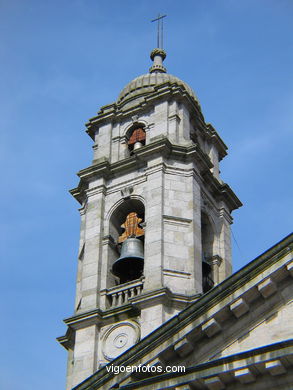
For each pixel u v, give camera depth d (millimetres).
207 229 46344
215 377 27453
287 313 28953
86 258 43906
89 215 45688
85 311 41531
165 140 45219
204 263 44000
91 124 50469
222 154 52000
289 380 26828
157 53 55094
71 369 41438
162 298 39562
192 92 52250
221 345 29375
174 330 29875
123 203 45562
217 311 29438
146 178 45250
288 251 29453
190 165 45531
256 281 29344
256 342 28906
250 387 27281
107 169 46812
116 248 44812
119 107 51031
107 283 42969
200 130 50625
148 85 51625
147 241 42438
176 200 44031
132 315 40562
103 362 39906
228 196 47938
